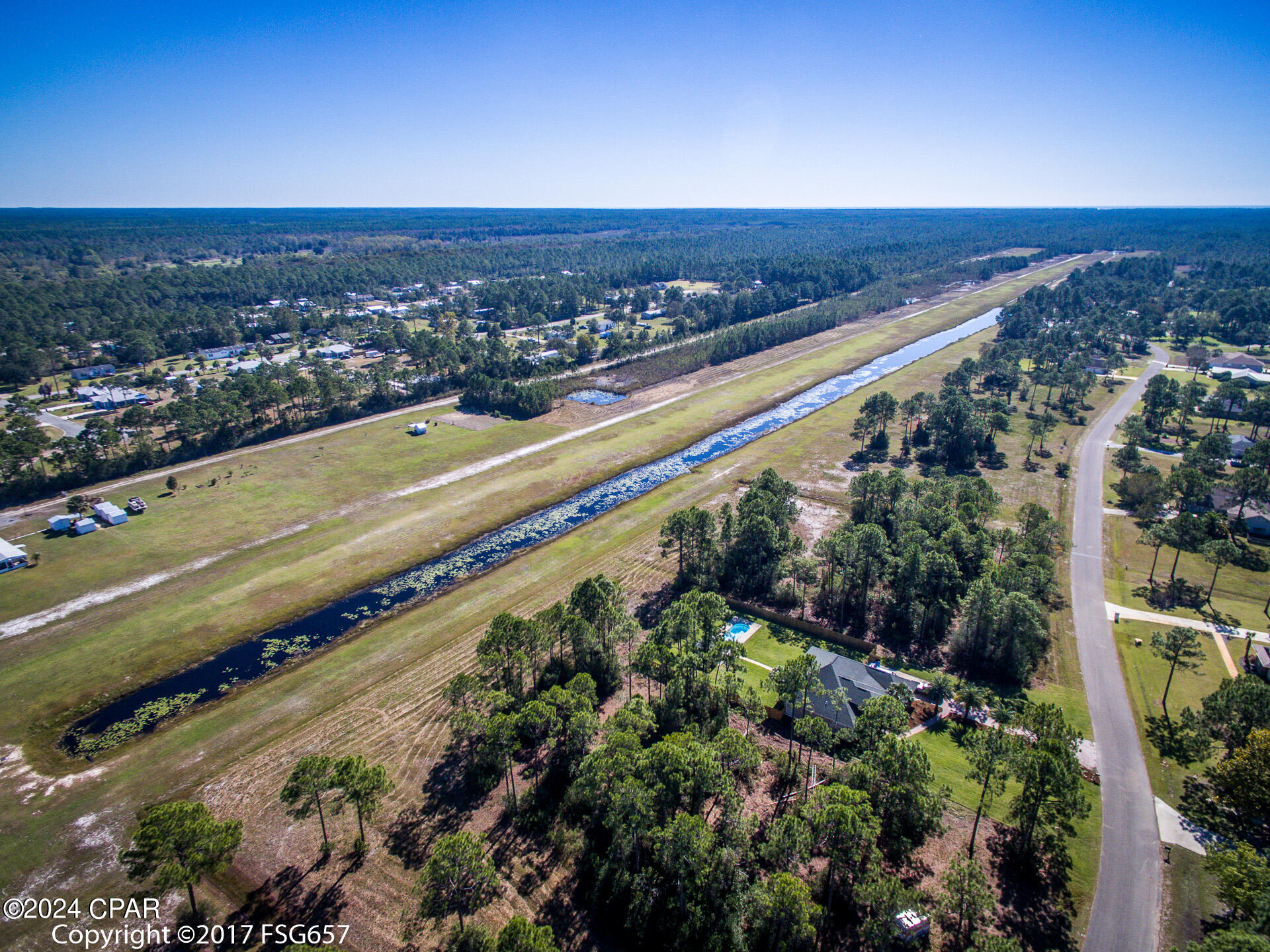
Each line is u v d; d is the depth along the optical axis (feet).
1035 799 162.71
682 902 154.20
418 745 213.66
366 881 168.55
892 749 171.22
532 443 488.02
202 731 222.07
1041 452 463.42
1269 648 238.07
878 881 151.84
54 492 408.26
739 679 216.74
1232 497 361.10
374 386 594.24
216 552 333.83
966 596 261.85
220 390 545.03
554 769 200.95
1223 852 157.99
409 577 317.63
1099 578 302.86
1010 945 132.26
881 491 339.36
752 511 309.42
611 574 314.96
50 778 205.46
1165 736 209.67
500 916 158.10
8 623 279.28
